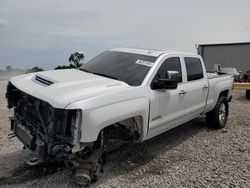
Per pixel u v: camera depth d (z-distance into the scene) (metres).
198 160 5.63
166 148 6.23
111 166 5.24
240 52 30.84
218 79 7.57
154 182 4.71
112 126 4.66
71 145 3.92
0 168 4.98
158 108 5.23
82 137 3.89
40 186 4.44
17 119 4.89
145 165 5.34
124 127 4.86
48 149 4.04
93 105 3.99
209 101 7.14
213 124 7.71
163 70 5.56
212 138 6.99
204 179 4.86
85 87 4.34
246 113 9.88
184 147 6.34
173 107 5.68
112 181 4.68
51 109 3.96
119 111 4.32
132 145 6.28
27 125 4.59
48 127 3.97
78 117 3.86
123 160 5.53
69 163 4.24
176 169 5.21
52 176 4.75
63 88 4.23
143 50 6.09
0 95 12.50
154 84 5.20
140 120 4.88
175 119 5.84
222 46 31.72
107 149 4.92
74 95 4.00
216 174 5.04
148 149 6.13
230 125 8.23
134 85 5.00
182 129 7.68
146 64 5.45
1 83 16.61
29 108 4.53
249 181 4.82
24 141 4.56
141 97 4.81
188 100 6.19
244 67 30.72
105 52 6.41
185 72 6.20
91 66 5.87
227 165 5.42
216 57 32.28
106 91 4.33
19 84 4.74
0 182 4.51
